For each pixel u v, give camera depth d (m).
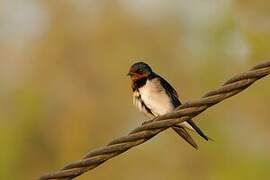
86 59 26.53
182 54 25.08
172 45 25.41
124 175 24.47
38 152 26.19
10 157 25.28
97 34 26.28
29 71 26.44
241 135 22.41
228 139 22.58
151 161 24.30
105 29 26.28
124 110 26.34
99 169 24.67
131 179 24.55
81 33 26.47
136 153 24.48
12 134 25.53
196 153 23.20
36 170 26.00
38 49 26.58
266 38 19.97
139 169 24.55
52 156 26.28
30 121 25.91
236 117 22.48
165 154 24.09
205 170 23.06
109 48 26.30
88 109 26.38
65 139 26.30
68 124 26.30
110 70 26.20
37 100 26.09
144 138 6.47
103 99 26.39
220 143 22.61
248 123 22.31
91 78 26.50
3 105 25.83
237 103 22.28
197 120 22.78
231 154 22.47
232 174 22.06
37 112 26.05
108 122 26.38
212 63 23.38
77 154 26.38
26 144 25.77
